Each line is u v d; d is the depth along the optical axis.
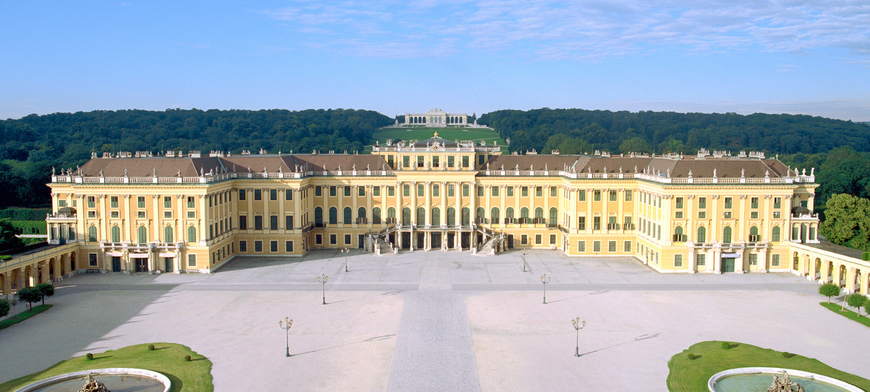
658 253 114.31
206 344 74.12
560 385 62.16
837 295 90.00
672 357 69.44
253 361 68.56
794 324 81.44
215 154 135.12
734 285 103.06
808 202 118.06
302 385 62.22
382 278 108.62
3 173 173.38
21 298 85.44
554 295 96.81
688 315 85.62
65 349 72.38
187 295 97.06
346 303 92.25
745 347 72.25
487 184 137.88
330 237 139.12
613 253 130.00
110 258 113.56
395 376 64.50
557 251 135.75
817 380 63.00
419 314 86.50
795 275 110.75
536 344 74.00
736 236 112.81
